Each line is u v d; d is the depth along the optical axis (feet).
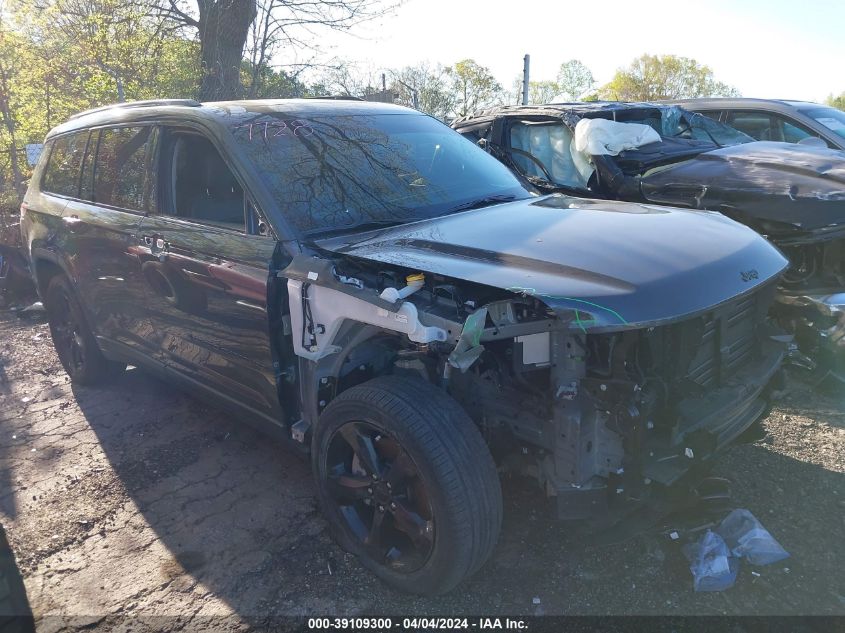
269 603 9.32
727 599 8.84
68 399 16.58
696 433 8.61
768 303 10.38
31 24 38.58
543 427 8.57
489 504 8.38
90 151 15.10
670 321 7.78
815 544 9.78
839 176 14.65
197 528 11.06
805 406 13.93
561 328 7.62
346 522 9.69
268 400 10.76
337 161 11.68
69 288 15.94
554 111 20.38
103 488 12.41
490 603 9.05
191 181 12.02
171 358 13.04
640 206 11.57
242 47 37.47
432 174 12.44
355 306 8.94
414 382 8.92
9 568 8.23
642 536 9.96
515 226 10.02
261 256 10.12
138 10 37.47
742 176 15.81
